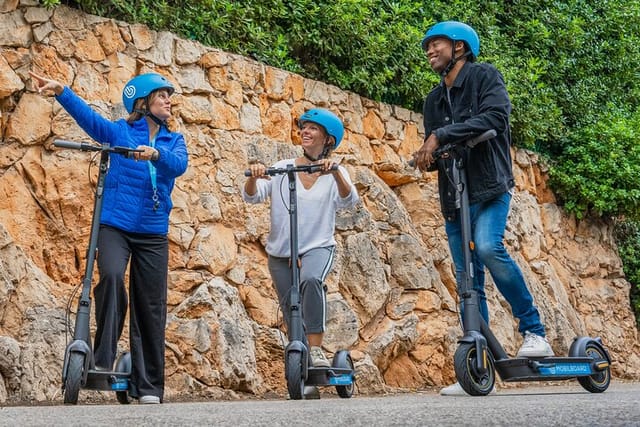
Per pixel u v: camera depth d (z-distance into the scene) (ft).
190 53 21.38
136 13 20.63
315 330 16.58
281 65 23.95
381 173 26.02
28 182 18.21
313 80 24.47
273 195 17.61
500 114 15.81
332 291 22.54
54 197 18.34
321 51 24.95
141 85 15.58
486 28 30.96
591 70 35.50
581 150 32.32
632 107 37.06
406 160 26.63
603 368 16.22
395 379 23.53
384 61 26.13
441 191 16.92
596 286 32.81
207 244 20.26
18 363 16.06
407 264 24.71
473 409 8.82
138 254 15.24
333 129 17.60
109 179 15.12
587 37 34.96
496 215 15.99
